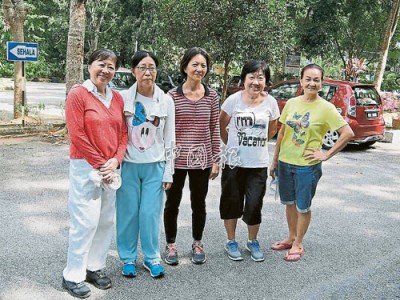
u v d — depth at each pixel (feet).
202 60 11.53
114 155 10.46
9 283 10.94
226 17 38.01
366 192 20.97
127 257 11.64
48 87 80.64
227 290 11.15
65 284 10.68
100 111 10.16
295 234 13.67
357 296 11.13
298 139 12.50
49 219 15.44
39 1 84.17
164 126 11.34
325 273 12.34
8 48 30.01
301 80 12.69
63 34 92.99
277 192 14.01
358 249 14.14
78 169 10.16
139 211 11.41
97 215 10.39
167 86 42.73
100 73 10.14
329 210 18.04
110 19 83.87
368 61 75.00
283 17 39.75
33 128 31.35
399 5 44.96
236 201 12.67
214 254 13.25
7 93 64.85
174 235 12.49
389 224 16.66
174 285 11.26
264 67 12.29
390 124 45.55
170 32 40.37
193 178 12.07
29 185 19.26
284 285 11.54
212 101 11.96
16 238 13.71
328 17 55.47
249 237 13.17
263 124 12.36
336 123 12.16
